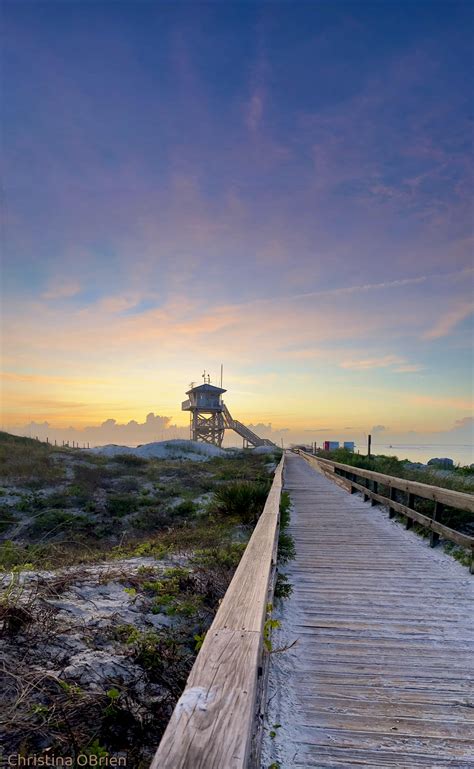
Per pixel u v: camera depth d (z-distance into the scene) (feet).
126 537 44.21
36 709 9.33
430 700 10.31
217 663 6.25
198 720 4.98
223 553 22.75
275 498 23.16
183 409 217.77
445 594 17.16
